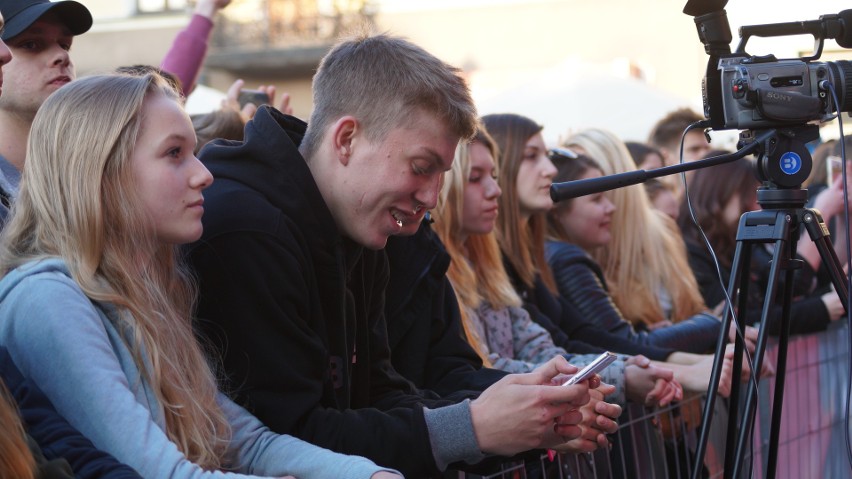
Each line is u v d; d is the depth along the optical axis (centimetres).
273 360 212
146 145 193
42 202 191
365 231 228
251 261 212
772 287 244
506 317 335
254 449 202
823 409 439
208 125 343
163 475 171
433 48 1483
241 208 216
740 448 242
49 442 166
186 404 192
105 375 176
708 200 483
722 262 478
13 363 174
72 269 186
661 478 326
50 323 178
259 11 1587
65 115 194
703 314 400
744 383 370
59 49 287
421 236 279
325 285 228
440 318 283
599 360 222
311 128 232
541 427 213
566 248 389
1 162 272
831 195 487
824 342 442
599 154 437
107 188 190
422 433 214
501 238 361
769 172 248
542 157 369
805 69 246
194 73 405
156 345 188
